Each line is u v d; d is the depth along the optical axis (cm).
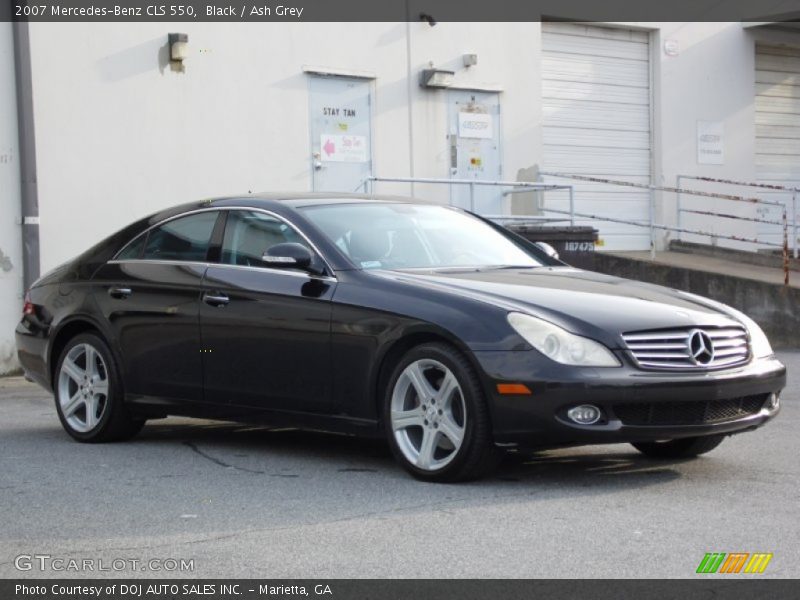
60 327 795
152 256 763
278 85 1428
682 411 604
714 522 532
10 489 623
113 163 1306
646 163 1875
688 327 613
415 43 1548
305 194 750
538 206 1673
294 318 668
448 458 609
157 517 554
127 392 755
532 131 1661
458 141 1591
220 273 716
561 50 1775
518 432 586
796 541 499
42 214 1259
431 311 614
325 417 663
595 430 580
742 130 1952
